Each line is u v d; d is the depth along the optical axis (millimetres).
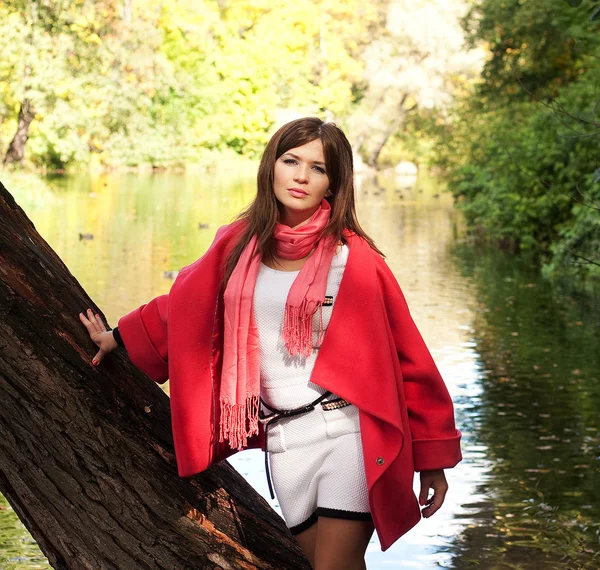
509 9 21719
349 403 2645
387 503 2625
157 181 36312
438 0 48312
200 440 2686
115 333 2674
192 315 2674
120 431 2646
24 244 2691
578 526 5219
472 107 24906
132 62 34750
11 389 2574
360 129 51281
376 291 2627
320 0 54031
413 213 27391
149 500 2656
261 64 49906
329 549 2627
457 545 5004
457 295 13523
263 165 2680
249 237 2674
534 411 7535
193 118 47250
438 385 2674
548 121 17312
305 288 2588
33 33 31344
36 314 2619
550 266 15727
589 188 16281
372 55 51094
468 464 6293
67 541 2629
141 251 16984
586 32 14938
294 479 2670
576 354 9594
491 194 20125
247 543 2799
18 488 2633
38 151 35656
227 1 51406
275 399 2674
